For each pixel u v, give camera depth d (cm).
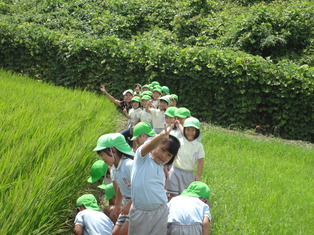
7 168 512
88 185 718
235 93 1672
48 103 995
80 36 2095
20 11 2444
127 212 495
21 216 423
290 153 1255
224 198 686
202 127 1538
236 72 1636
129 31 2250
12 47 1939
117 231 501
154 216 451
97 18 2331
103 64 1841
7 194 460
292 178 980
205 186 510
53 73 1925
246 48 1986
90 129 828
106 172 615
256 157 1136
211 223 587
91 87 1858
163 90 1152
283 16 2048
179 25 2184
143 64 1773
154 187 447
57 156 584
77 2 2528
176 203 490
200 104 1730
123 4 2444
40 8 2473
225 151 1152
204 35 2128
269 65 1661
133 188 451
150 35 2195
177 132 711
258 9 2075
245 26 2012
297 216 696
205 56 1692
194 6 2344
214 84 1691
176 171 663
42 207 463
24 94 1083
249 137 1492
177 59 1717
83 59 1859
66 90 1410
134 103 1033
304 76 1630
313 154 1288
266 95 1666
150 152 458
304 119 1630
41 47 1914
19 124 702
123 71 1808
